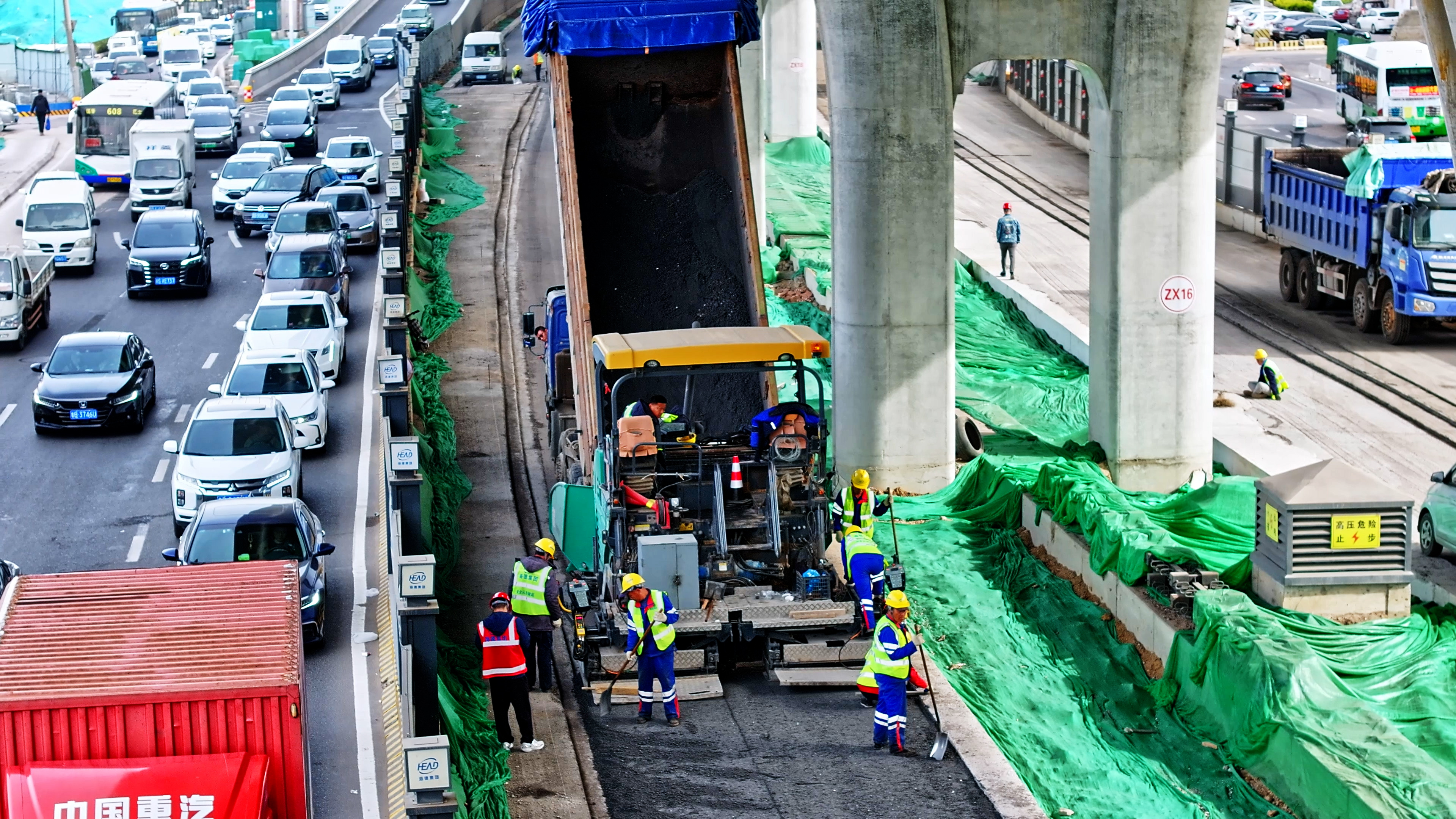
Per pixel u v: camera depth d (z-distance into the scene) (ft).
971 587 143.84
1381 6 588.50
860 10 160.76
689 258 162.61
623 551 121.60
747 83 270.05
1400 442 179.32
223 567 94.94
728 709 117.08
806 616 119.44
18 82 536.01
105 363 191.01
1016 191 331.16
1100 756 112.37
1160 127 163.94
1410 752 100.94
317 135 373.20
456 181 321.11
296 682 78.59
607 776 106.01
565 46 160.25
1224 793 107.04
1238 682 112.37
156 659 81.20
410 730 90.27
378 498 166.40
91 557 150.10
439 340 229.86
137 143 318.65
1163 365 169.37
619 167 167.53
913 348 169.37
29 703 76.28
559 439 172.24
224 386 179.22
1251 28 558.56
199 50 541.75
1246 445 177.37
